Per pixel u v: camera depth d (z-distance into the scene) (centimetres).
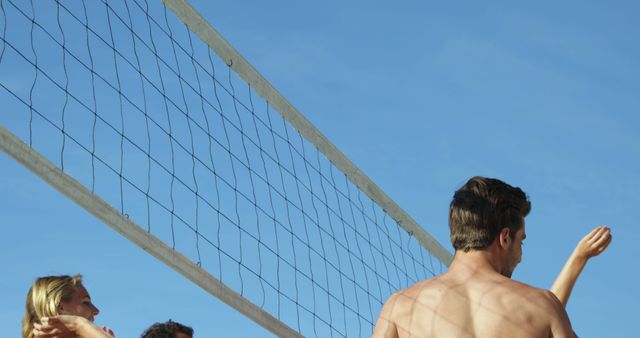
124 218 445
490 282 266
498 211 273
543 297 262
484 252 273
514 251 276
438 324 266
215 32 569
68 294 335
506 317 259
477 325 261
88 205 428
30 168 405
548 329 258
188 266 476
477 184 278
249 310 510
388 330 276
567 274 297
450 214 279
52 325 322
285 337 532
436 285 273
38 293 332
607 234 296
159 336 352
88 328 321
